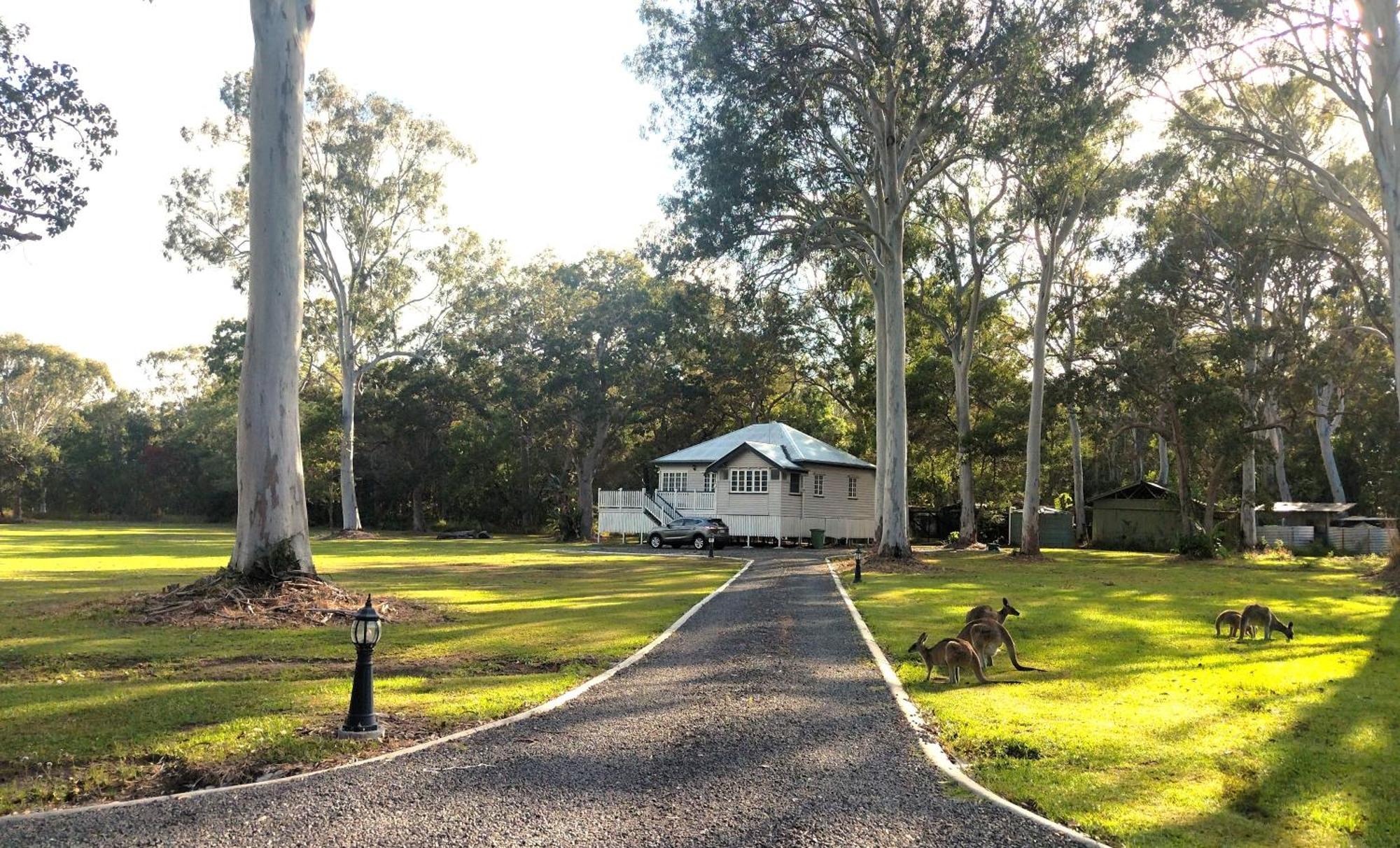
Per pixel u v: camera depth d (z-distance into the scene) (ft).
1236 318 132.26
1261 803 18.34
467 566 91.04
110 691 28.37
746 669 32.96
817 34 83.76
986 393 156.56
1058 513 163.63
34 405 303.48
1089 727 24.26
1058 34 72.18
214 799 17.83
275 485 49.73
